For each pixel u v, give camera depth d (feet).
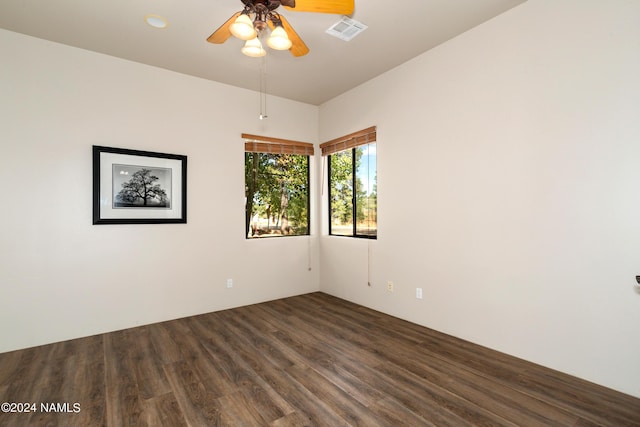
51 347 9.02
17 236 8.93
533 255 7.83
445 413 6.02
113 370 7.69
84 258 9.84
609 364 6.73
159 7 7.87
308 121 14.90
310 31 8.97
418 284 10.66
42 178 9.26
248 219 13.60
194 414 6.04
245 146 13.14
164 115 11.22
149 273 10.91
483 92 8.77
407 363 7.96
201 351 8.71
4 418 5.93
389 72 11.52
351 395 6.63
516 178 8.11
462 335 9.40
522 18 7.93
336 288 14.26
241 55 10.31
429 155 10.21
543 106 7.62
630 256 6.45
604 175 6.73
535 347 7.84
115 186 10.28
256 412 6.08
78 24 8.58
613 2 6.57
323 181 15.08
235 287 12.76
